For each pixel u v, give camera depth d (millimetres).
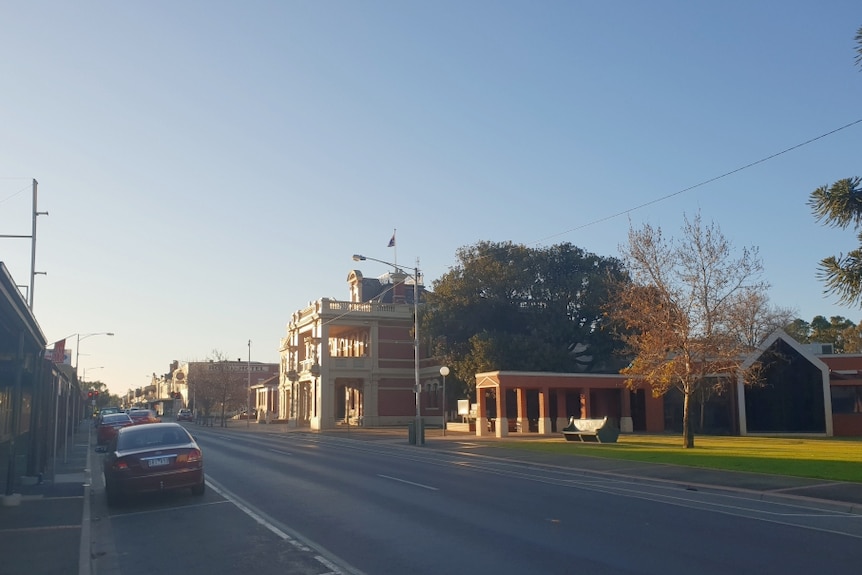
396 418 62406
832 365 43781
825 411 40625
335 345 72188
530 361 49031
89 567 9594
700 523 11977
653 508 13703
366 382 61656
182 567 9617
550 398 49625
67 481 20219
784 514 12992
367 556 9742
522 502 14586
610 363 53531
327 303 61500
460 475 20297
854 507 13391
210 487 17703
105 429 34469
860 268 14258
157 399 151875
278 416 88625
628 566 8922
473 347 51625
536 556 9516
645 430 46125
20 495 16312
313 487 17391
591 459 24391
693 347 29484
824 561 9133
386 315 63062
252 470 21859
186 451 15445
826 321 84875
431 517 12719
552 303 52656
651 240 30609
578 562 9156
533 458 25391
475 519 12461
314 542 10773
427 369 61969
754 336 41000
